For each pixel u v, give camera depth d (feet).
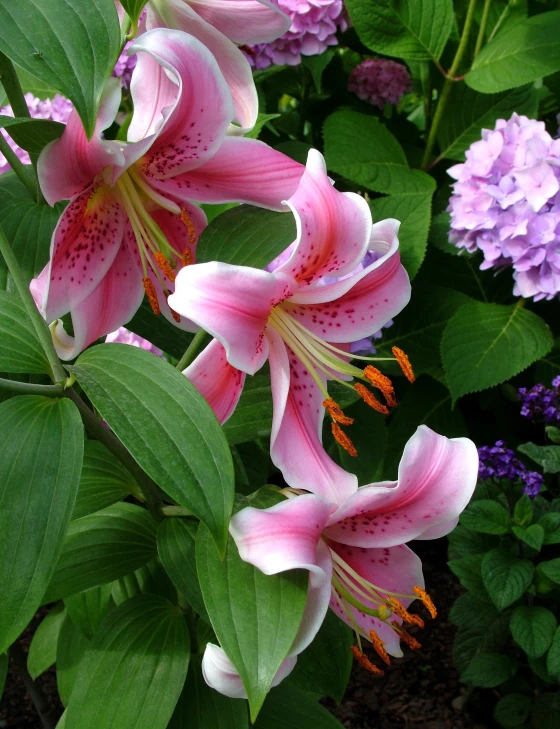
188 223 2.36
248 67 2.31
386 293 2.33
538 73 4.17
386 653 2.35
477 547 3.72
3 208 2.48
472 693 4.41
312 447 2.27
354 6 4.25
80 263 2.24
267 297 2.04
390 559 2.36
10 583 1.91
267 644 2.04
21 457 1.99
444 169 5.24
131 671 2.56
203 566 2.13
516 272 4.00
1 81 2.37
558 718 3.73
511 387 4.17
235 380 2.22
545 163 3.78
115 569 2.71
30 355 2.21
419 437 2.12
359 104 5.40
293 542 2.02
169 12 2.23
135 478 2.53
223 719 2.72
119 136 3.91
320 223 2.11
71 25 1.81
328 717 2.96
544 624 3.48
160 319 2.78
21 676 3.91
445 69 4.97
